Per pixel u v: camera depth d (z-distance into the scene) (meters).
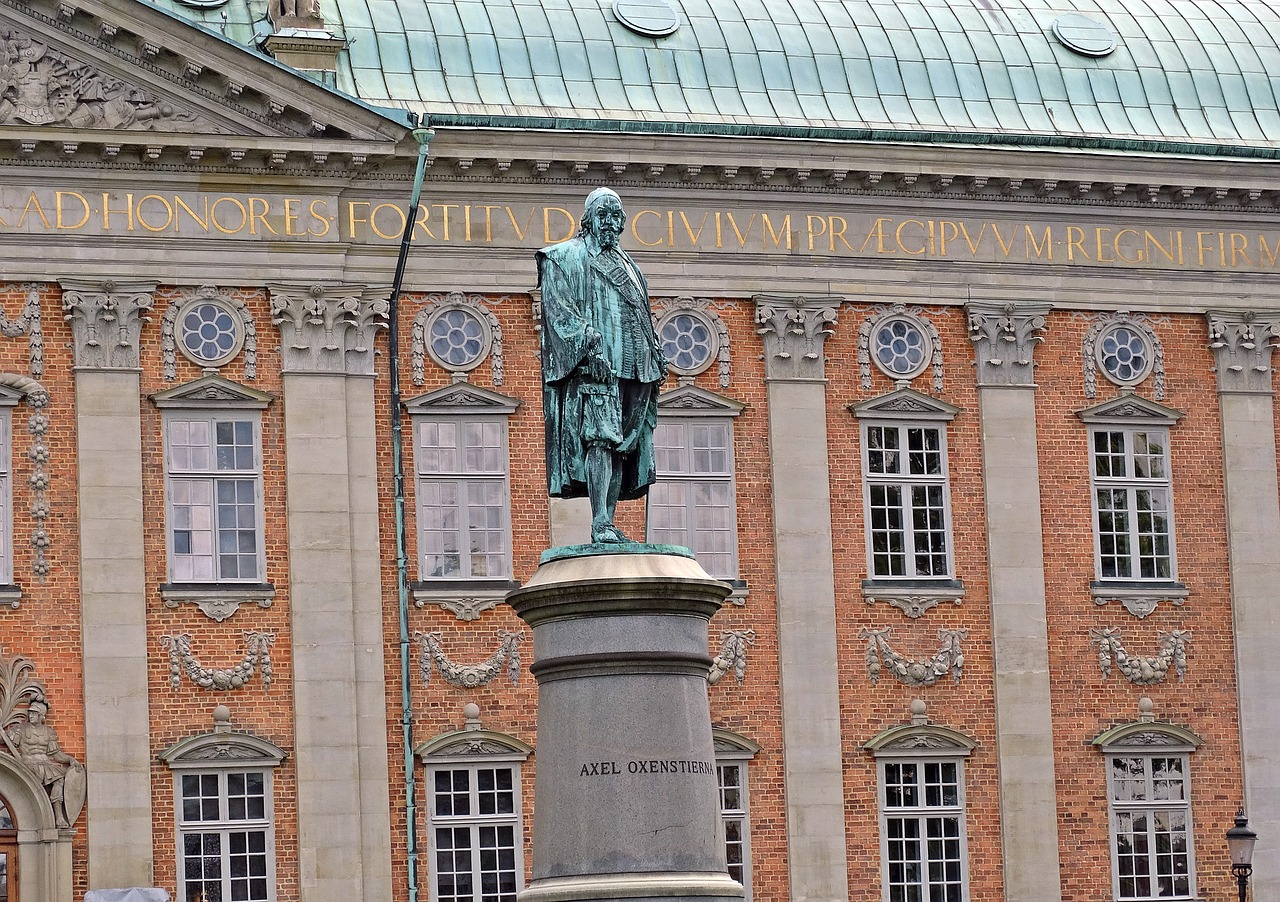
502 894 62.09
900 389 65.69
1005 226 66.94
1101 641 66.31
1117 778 66.06
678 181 64.75
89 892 57.97
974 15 71.06
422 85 65.00
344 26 65.69
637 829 32.44
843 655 64.56
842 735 64.31
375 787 61.34
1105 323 67.44
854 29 69.44
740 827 63.47
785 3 69.75
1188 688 66.75
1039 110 69.19
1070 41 70.81
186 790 60.41
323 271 62.38
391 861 61.31
